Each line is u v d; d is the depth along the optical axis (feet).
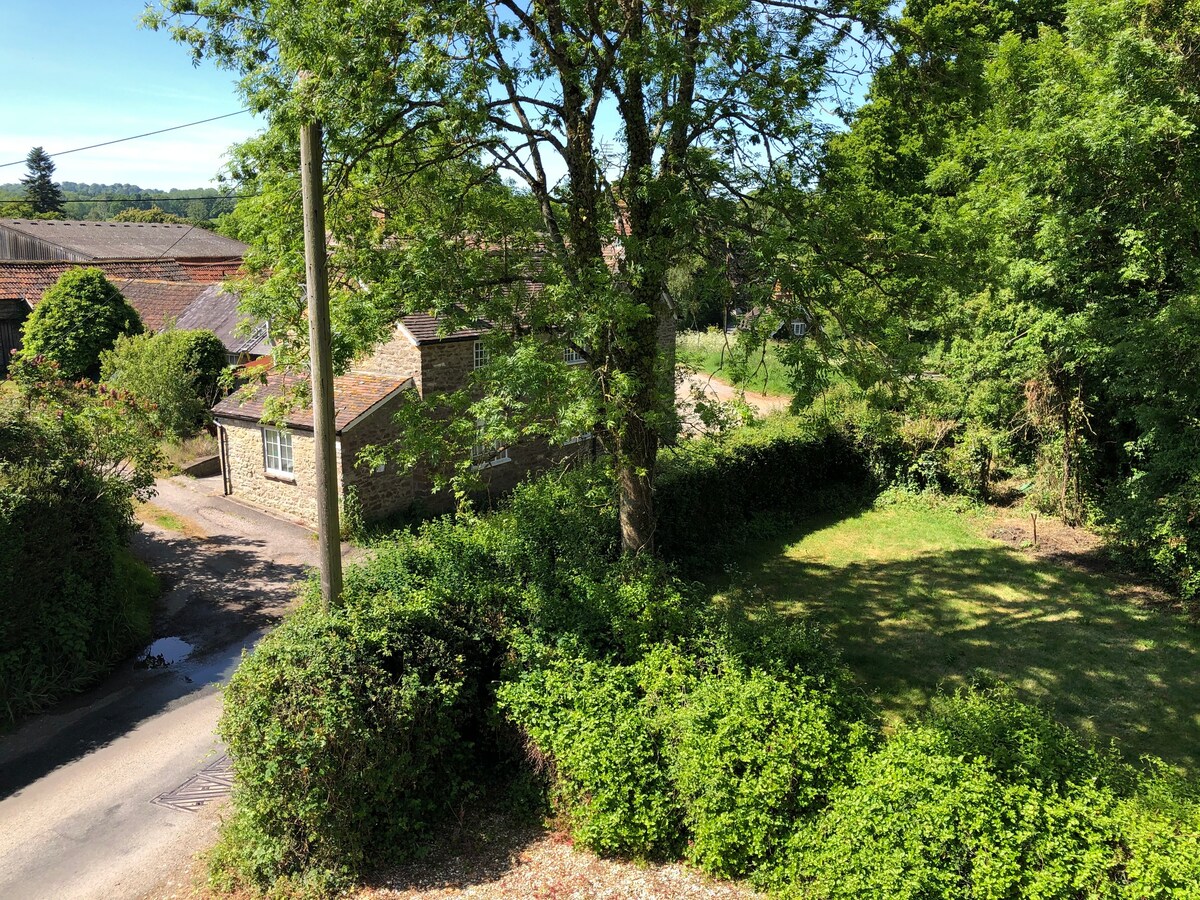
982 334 56.44
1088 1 43.11
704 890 22.24
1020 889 18.22
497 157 34.94
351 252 34.45
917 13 66.90
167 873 24.71
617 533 39.42
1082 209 43.86
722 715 23.75
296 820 23.77
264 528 60.13
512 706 26.81
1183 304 39.32
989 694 26.84
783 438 62.03
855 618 43.70
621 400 30.30
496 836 25.71
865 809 20.54
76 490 39.37
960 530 58.34
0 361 98.32
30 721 34.50
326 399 26.91
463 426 30.60
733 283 31.71
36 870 24.80
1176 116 37.73
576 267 32.68
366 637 25.36
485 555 32.58
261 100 27.78
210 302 97.40
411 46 28.09
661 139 33.76
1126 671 37.17
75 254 131.03
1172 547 45.37
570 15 29.45
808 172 34.01
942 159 52.80
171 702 36.24
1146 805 18.85
